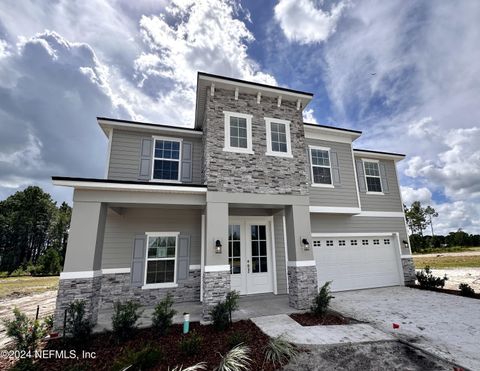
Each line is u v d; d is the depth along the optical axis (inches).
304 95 359.9
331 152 427.2
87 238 247.8
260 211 395.5
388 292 390.6
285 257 392.2
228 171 304.8
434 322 244.8
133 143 363.3
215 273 268.4
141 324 237.6
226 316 233.6
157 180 359.6
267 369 159.5
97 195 261.7
